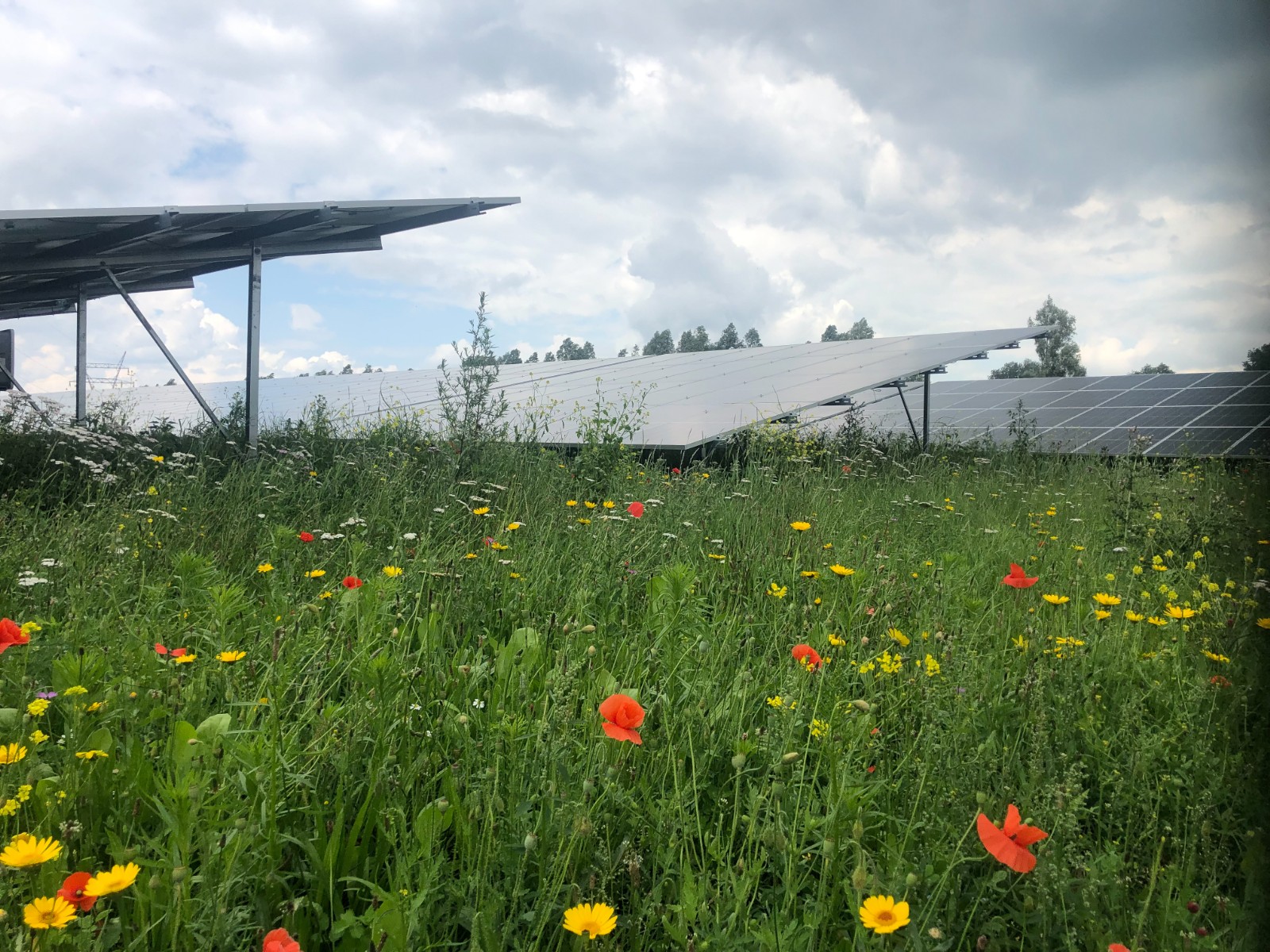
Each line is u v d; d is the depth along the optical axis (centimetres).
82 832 191
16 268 1109
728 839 210
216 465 874
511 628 363
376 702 236
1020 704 262
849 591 378
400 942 158
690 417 1198
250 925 169
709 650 298
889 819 204
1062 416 1958
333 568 458
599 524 516
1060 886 168
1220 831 192
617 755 224
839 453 1144
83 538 472
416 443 1005
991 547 544
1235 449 1200
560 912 179
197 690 256
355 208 1046
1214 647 302
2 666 270
